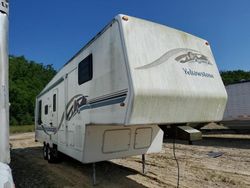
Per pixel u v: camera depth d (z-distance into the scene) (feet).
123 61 15.51
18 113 171.83
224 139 53.36
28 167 30.55
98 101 18.60
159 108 15.31
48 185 22.68
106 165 29.04
